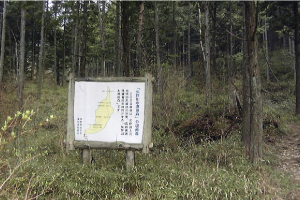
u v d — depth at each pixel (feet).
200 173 14.53
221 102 29.40
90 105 15.25
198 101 31.58
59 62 86.48
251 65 16.48
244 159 16.84
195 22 68.08
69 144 15.10
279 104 44.34
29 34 81.41
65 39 68.23
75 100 15.38
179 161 16.81
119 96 15.07
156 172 14.44
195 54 80.02
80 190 12.87
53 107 35.88
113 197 12.69
